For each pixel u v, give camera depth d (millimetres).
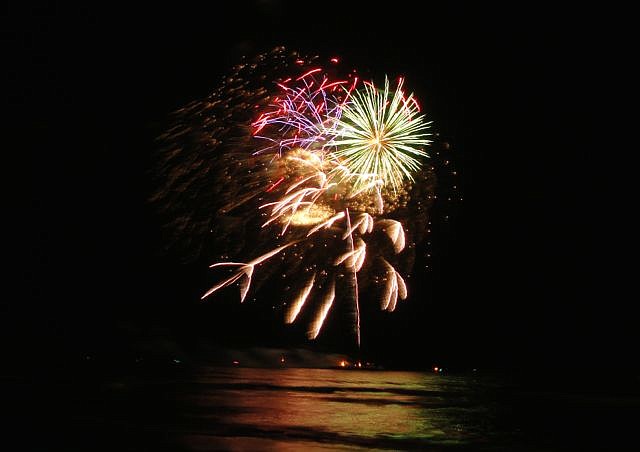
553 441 9656
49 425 9453
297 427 10125
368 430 10117
